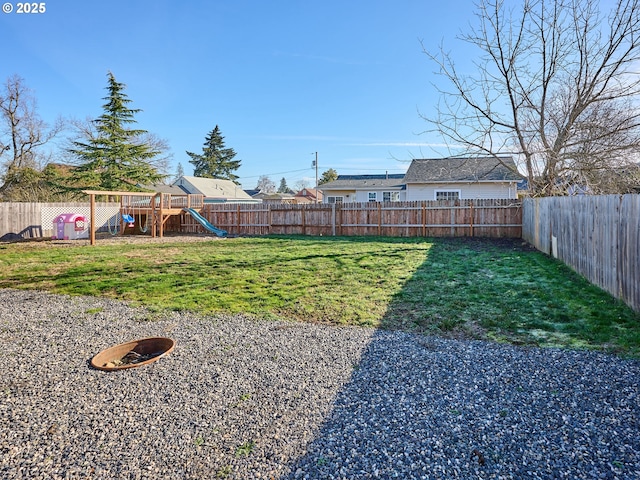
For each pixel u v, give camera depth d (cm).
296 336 357
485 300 461
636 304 391
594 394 236
